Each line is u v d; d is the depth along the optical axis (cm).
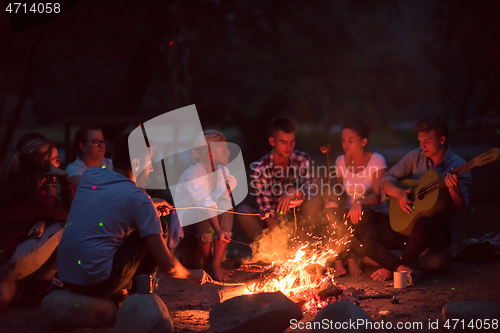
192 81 1562
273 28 1154
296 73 2041
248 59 1844
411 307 358
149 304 294
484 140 2123
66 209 382
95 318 324
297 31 1762
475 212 805
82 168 439
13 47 1196
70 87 2772
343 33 1923
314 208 504
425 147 464
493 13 891
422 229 429
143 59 1170
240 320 293
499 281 416
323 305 367
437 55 1385
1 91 1764
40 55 1321
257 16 1120
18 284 380
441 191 432
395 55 2794
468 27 942
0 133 2666
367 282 439
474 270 460
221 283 386
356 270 468
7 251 364
